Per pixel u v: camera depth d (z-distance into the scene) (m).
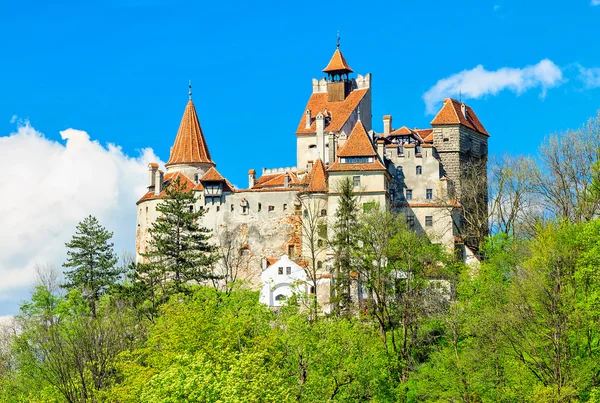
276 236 127.19
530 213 103.69
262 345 65.75
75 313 96.69
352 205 105.19
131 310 94.25
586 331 67.81
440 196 122.44
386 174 118.56
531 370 66.69
